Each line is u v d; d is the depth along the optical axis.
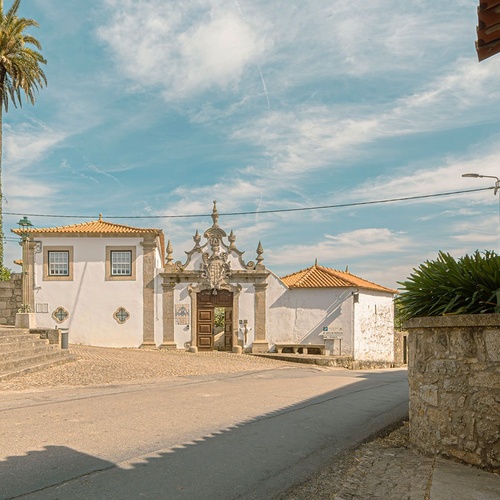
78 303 27.16
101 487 5.36
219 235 27.97
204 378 15.73
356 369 26.77
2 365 13.75
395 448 7.61
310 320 27.67
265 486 5.72
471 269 6.98
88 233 27.20
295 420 9.33
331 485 5.85
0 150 27.56
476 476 5.93
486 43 6.01
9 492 5.12
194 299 27.44
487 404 6.18
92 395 11.24
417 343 7.31
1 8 26.62
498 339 6.09
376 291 30.25
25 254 27.25
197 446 7.12
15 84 26.86
